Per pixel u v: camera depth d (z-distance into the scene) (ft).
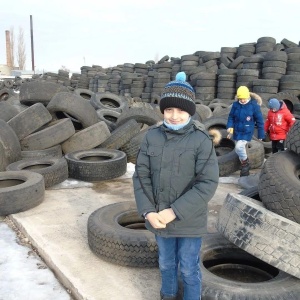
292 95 44.06
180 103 6.89
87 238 12.37
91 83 91.86
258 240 8.92
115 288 9.48
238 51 66.74
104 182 20.31
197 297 7.63
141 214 7.23
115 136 25.07
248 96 20.30
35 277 10.19
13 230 13.66
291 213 9.98
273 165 11.44
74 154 22.12
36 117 23.54
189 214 6.95
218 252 10.57
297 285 8.40
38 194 15.70
